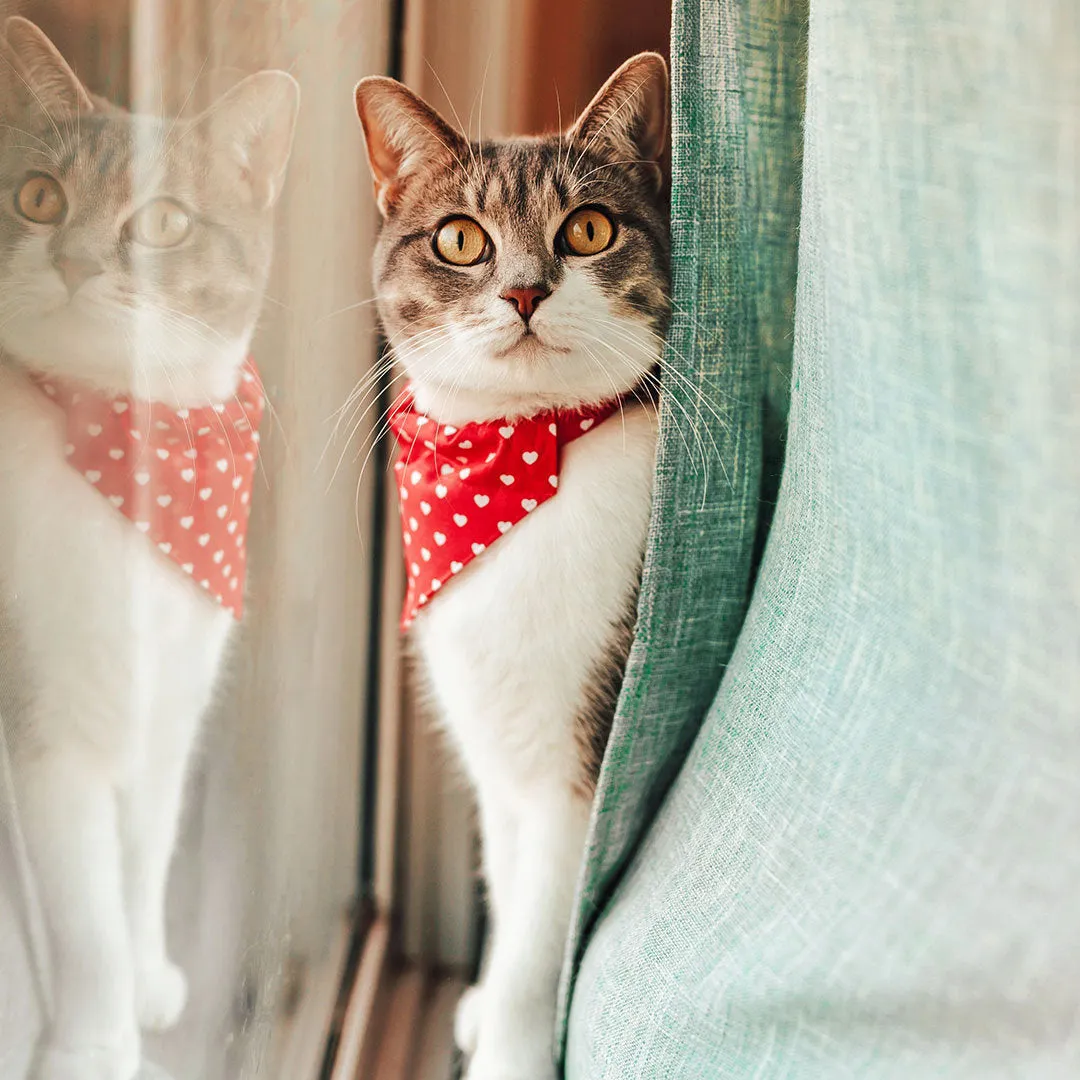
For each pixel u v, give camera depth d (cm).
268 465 70
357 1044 90
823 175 57
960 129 51
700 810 70
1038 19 49
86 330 52
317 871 86
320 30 75
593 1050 69
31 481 51
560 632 80
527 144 81
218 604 62
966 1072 57
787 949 62
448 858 106
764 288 75
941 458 55
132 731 55
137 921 58
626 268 79
